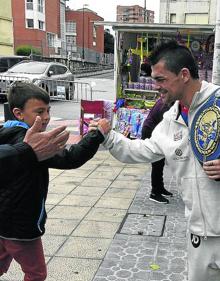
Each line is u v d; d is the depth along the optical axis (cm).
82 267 353
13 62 1959
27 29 5131
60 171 655
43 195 240
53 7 5709
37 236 240
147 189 570
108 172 658
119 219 458
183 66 198
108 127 236
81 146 233
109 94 2098
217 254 207
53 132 177
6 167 169
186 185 209
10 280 333
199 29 841
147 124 497
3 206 230
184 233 423
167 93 204
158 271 346
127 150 233
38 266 247
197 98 198
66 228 432
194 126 200
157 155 227
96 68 5572
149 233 421
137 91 915
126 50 925
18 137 221
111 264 358
